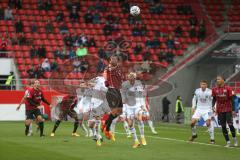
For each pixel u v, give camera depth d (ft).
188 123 244.42
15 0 302.25
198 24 319.27
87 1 320.29
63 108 154.10
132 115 123.44
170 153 109.29
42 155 101.40
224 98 128.47
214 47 302.04
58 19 302.25
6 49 275.39
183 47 302.45
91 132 152.15
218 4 335.47
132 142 134.72
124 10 319.88
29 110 152.66
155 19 321.52
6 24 290.76
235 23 313.73
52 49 285.23
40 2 309.01
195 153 109.91
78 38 290.35
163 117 265.54
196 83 290.35
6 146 118.32
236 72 273.95
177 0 334.85
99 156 101.24
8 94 249.34
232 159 99.50
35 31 291.99
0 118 247.70
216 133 182.80
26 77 264.72
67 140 137.80
